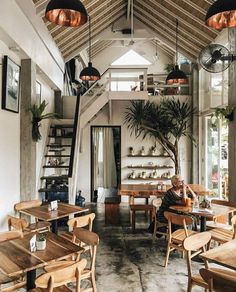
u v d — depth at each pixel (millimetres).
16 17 3994
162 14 6973
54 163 6660
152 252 4348
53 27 6035
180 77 6012
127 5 7438
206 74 7406
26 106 4762
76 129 6246
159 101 8094
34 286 2424
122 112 8289
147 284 3330
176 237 3836
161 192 5707
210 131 7238
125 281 3402
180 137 8039
